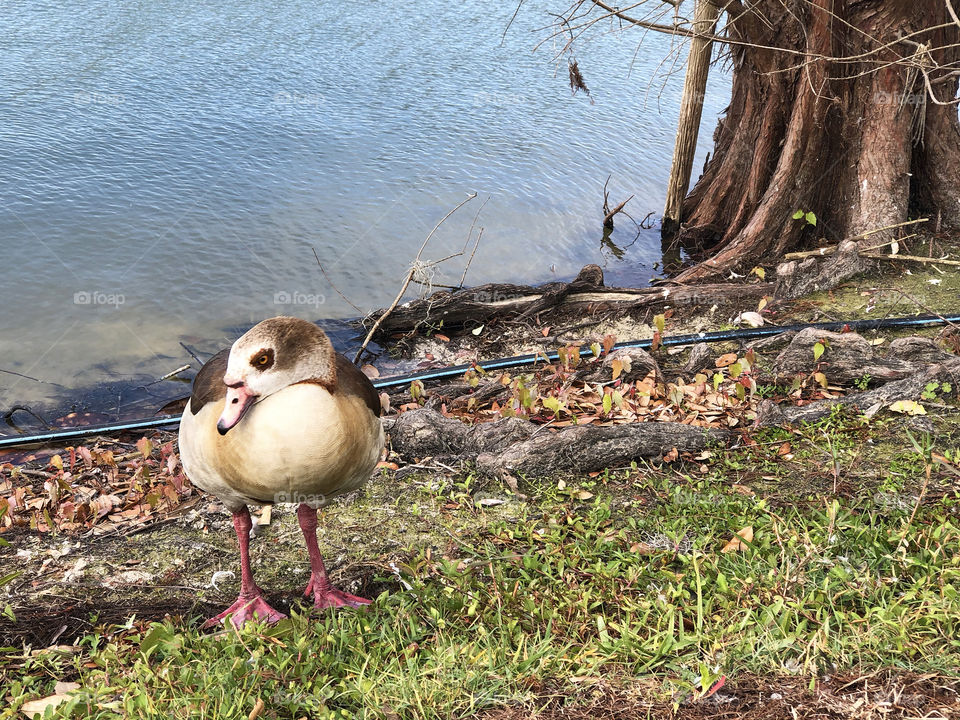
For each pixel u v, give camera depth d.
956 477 2.00
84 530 2.00
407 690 1.55
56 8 6.64
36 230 3.60
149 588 1.84
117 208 3.84
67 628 1.74
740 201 3.93
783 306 3.09
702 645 1.61
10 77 5.24
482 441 2.17
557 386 2.45
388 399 2.43
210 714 1.53
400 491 2.04
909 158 3.58
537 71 6.19
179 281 3.36
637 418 2.29
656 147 5.13
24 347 2.91
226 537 1.95
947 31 3.54
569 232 4.11
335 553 1.90
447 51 6.45
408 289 3.48
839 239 3.64
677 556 1.81
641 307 3.13
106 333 3.02
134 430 2.44
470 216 4.15
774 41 3.53
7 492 2.14
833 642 1.59
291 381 1.56
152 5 6.94
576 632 1.64
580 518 1.91
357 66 5.98
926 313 2.96
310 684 1.57
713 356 2.70
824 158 3.56
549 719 1.52
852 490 1.99
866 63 3.49
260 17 6.87
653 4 7.43
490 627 1.67
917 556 1.74
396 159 4.65
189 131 4.75
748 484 2.02
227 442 1.57
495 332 3.06
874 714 1.50
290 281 3.43
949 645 1.59
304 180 4.30
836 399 2.29
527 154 4.86
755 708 1.52
